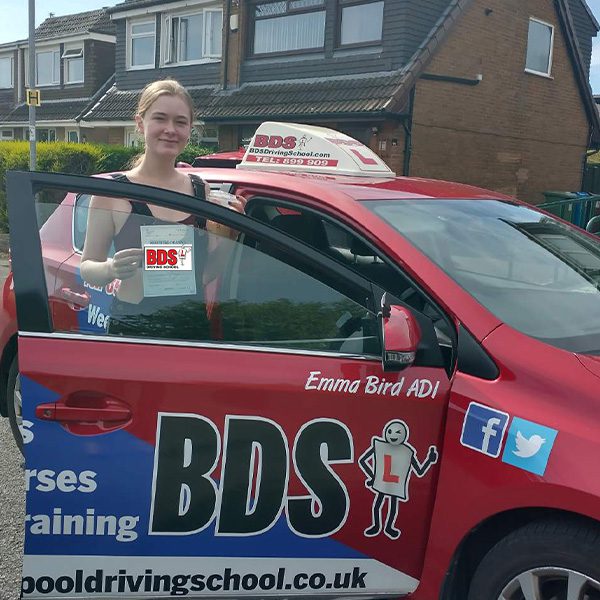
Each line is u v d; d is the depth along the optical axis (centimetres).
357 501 224
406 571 227
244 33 1656
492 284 253
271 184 307
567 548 198
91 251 237
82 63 2528
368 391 222
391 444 222
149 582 225
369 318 230
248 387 221
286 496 223
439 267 249
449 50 1395
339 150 394
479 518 209
